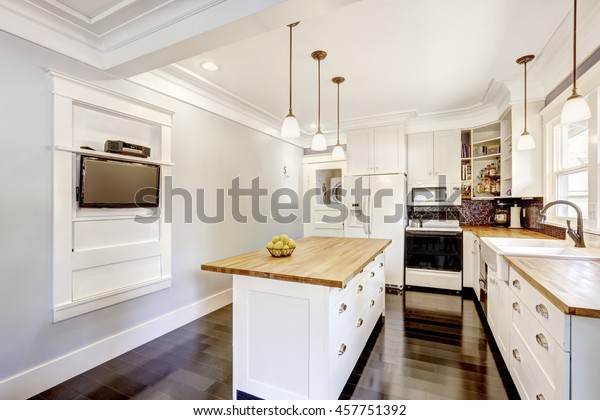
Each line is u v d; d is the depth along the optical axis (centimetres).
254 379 177
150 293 265
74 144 212
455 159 427
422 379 201
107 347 229
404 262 427
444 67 275
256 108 386
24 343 184
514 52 246
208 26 172
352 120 445
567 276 145
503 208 418
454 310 335
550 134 296
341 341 179
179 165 295
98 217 225
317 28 212
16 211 181
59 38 199
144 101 255
